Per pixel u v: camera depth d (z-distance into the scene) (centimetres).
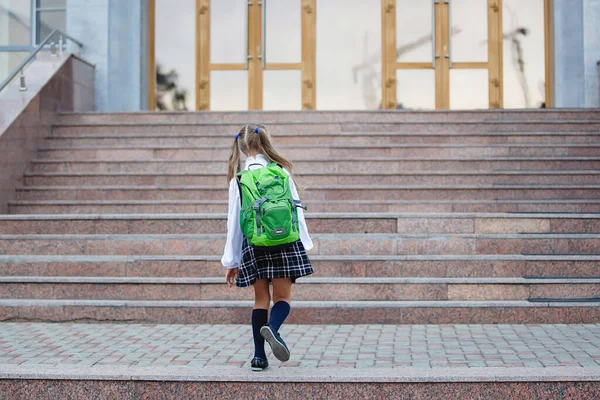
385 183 901
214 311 611
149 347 508
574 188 862
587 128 997
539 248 662
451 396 397
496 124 1006
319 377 402
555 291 612
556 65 1230
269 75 1320
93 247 687
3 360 464
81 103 1159
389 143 986
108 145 1010
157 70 1325
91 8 1228
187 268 655
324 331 568
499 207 840
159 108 1327
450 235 666
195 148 976
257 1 1321
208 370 419
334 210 852
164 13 1332
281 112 1048
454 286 614
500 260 636
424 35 1307
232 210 425
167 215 718
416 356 471
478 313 597
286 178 417
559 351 481
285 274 411
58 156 984
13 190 912
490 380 395
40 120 998
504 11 1300
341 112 1042
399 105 1302
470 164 927
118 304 614
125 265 660
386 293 618
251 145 438
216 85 1323
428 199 870
